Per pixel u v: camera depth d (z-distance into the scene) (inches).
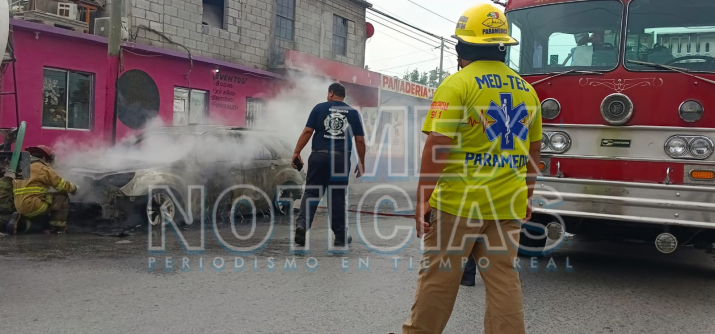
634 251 299.7
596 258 274.8
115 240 281.1
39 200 291.3
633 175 208.1
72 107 523.8
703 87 200.1
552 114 221.9
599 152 213.5
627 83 211.0
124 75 561.0
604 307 187.3
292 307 177.0
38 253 245.3
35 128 488.1
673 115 203.5
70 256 240.4
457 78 118.0
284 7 773.9
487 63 121.5
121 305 173.6
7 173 247.1
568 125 218.8
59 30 494.6
